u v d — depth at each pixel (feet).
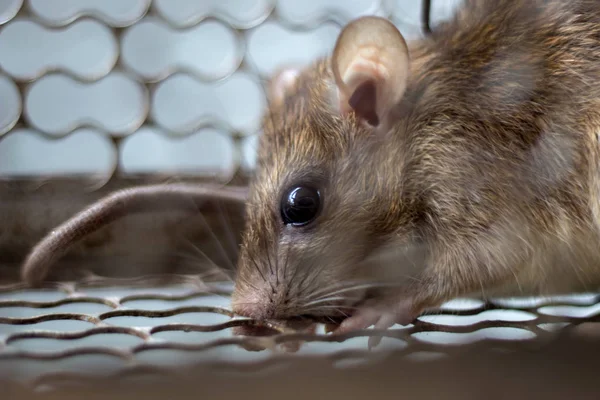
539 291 1.14
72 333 0.97
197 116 1.23
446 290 1.11
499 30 1.14
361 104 1.12
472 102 1.13
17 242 1.15
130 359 0.92
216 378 0.86
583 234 1.12
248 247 1.11
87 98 1.25
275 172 1.12
